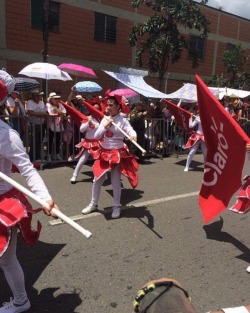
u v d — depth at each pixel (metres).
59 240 4.04
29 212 2.38
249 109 13.99
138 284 3.20
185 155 9.78
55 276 3.30
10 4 13.19
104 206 5.20
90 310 2.83
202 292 3.10
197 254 3.79
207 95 3.55
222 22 20.86
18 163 2.35
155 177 7.12
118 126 4.61
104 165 4.70
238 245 4.03
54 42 14.57
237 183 3.48
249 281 3.30
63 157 7.93
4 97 2.40
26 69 8.72
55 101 7.88
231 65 19.14
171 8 12.49
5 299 2.94
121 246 3.92
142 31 13.34
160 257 3.70
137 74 12.84
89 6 15.30
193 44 19.69
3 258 2.52
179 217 4.84
